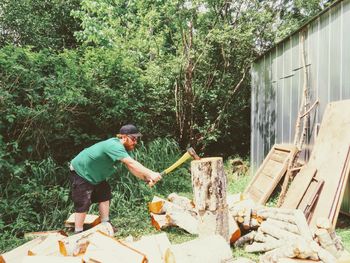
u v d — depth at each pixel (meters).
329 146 4.80
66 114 6.62
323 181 4.59
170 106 9.64
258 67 8.90
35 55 6.24
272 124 7.80
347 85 4.70
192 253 3.09
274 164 6.49
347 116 4.57
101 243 3.00
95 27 10.20
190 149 3.87
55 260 3.06
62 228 5.09
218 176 3.63
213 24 9.99
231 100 10.47
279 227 4.01
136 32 10.51
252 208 4.45
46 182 5.84
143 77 8.58
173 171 7.53
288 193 5.41
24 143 6.14
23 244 4.17
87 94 7.15
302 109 5.94
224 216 3.67
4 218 5.04
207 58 9.98
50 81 6.02
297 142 6.14
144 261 2.88
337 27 4.96
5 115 5.70
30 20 12.15
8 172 5.43
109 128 7.65
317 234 3.47
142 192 6.07
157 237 3.45
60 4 13.59
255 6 10.48
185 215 4.73
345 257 3.28
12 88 5.86
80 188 4.30
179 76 9.46
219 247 3.21
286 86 6.97
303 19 11.18
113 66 7.69
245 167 9.60
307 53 6.01
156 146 7.69
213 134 9.96
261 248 3.90
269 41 10.34
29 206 5.30
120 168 6.44
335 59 5.04
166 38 10.82
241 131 10.96
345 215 5.03
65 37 14.12
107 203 4.66
